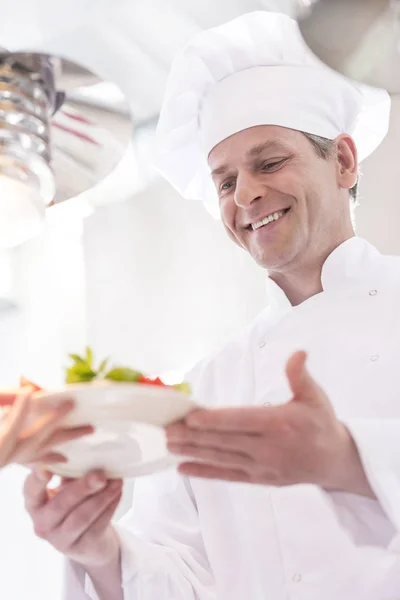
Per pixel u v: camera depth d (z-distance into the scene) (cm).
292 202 182
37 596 307
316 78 194
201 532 179
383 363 164
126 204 337
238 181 184
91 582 159
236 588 165
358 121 210
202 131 200
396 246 279
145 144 290
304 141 190
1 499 317
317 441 115
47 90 130
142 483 193
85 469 131
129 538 166
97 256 339
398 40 111
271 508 164
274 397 175
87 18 229
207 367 196
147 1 223
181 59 195
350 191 206
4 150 124
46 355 335
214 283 320
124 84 260
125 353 329
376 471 122
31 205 125
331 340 174
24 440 110
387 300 175
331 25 108
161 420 113
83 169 145
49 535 142
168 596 161
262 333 190
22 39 238
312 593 154
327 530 156
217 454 116
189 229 328
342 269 184
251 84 192
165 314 326
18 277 340
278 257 180
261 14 190
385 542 135
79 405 110
